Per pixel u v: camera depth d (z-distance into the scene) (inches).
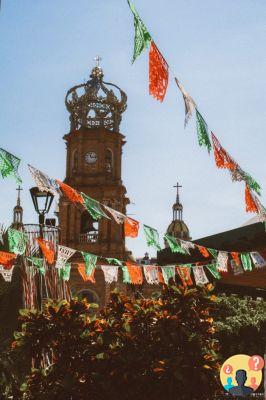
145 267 538.0
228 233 727.7
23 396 503.5
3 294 736.3
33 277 653.3
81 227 1977.1
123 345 477.4
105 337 483.5
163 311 494.0
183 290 514.6
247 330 916.6
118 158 2081.7
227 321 898.1
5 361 539.2
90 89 2130.9
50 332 481.7
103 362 472.4
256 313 920.3
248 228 701.3
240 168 376.5
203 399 476.1
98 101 2118.6
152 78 264.7
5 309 735.7
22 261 643.5
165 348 479.5
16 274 738.8
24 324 486.9
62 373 472.7
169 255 840.9
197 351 479.8
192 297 514.3
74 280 1806.1
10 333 728.3
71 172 2071.9
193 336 482.9
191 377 471.5
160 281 542.0
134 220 456.4
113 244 1935.3
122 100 2146.9
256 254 556.1
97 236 1948.8
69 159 2087.8
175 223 3142.2
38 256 636.7
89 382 470.3
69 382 461.7
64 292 681.0
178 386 466.6
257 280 732.0
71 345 479.8
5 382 518.0
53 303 502.0
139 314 493.4
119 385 466.3
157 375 468.1
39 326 482.6
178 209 3206.2
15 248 418.9
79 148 2063.2
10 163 288.4
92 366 474.0
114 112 2123.5
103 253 1926.7
